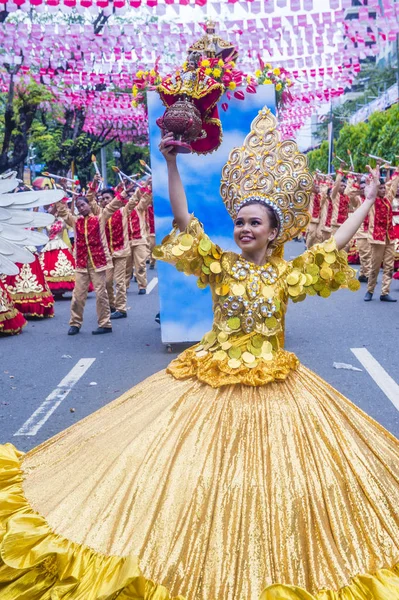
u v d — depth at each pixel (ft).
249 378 10.20
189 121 10.83
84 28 33.63
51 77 46.34
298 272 11.00
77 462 9.81
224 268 10.84
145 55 34.01
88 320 40.34
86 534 8.71
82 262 35.04
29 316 41.19
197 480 8.98
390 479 9.61
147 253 50.78
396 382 24.00
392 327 33.94
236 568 8.39
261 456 9.31
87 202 35.37
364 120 107.04
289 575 8.39
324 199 62.44
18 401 23.45
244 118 25.67
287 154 10.91
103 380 25.73
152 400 10.39
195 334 28.76
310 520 8.86
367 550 8.77
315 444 9.59
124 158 118.73
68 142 79.41
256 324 10.59
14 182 8.55
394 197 47.29
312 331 33.27
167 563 8.36
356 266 62.34
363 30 26.37
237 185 11.08
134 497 8.93
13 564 8.59
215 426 9.64
